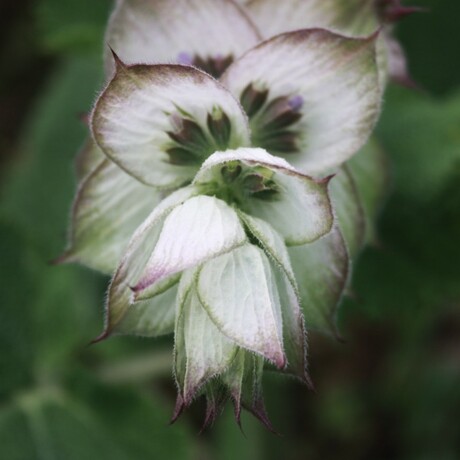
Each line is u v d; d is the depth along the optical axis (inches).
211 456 12.8
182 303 7.6
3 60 14.9
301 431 13.2
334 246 8.2
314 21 8.8
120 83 7.8
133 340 12.1
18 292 11.5
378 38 8.8
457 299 11.9
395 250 11.6
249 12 8.8
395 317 12.5
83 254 8.5
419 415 13.0
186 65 7.8
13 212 12.8
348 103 8.3
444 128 11.4
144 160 8.1
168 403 12.9
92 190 8.4
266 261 7.6
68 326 11.6
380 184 9.6
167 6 8.5
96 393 11.5
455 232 11.4
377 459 13.2
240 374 7.5
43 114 13.2
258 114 8.4
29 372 11.5
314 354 13.7
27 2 14.9
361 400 13.4
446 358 13.3
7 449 11.2
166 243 7.5
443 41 12.5
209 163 7.7
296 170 7.6
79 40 11.6
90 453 11.4
